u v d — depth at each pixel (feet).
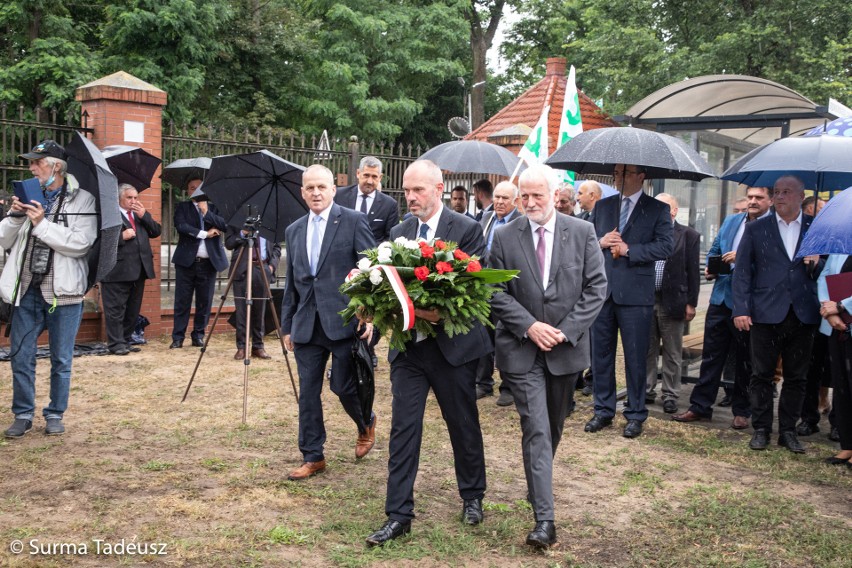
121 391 23.97
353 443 19.63
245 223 21.85
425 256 13.15
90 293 32.19
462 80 107.45
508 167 27.78
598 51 62.13
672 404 24.18
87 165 18.80
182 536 13.62
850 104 55.83
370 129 97.76
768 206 22.47
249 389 24.85
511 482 17.26
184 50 77.97
